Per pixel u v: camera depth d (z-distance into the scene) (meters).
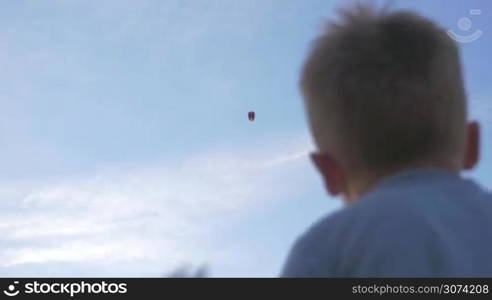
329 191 0.76
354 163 0.72
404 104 0.69
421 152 0.70
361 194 0.73
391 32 0.73
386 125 0.69
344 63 0.72
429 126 0.69
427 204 0.66
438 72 0.71
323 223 0.72
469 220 0.66
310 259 0.69
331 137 0.74
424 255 0.63
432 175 0.69
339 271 0.67
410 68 0.70
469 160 0.77
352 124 0.71
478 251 0.64
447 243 0.64
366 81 0.70
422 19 0.76
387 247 0.64
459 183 0.70
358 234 0.67
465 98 0.75
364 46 0.72
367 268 0.65
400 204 0.66
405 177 0.69
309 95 0.77
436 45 0.73
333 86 0.72
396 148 0.70
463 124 0.73
